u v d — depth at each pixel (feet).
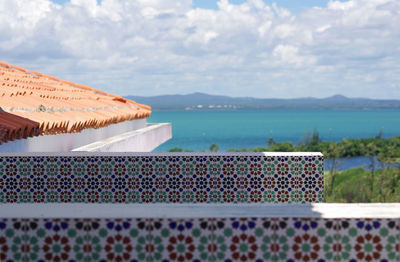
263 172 17.90
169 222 8.26
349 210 8.75
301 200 18.01
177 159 17.75
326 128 512.22
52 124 22.91
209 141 423.23
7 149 19.76
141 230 8.29
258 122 579.07
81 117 27.89
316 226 8.19
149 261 8.32
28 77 41.04
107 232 8.30
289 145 221.05
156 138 41.60
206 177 17.84
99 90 47.65
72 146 27.22
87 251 8.34
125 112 38.09
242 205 9.25
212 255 8.29
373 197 82.02
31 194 17.78
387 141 182.70
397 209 8.80
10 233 8.34
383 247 8.14
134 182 17.76
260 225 8.23
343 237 8.17
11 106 22.88
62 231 8.33
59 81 46.57
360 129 508.12
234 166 17.85
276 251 8.25
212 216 8.34
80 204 9.52
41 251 8.35
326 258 8.21
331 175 88.79
